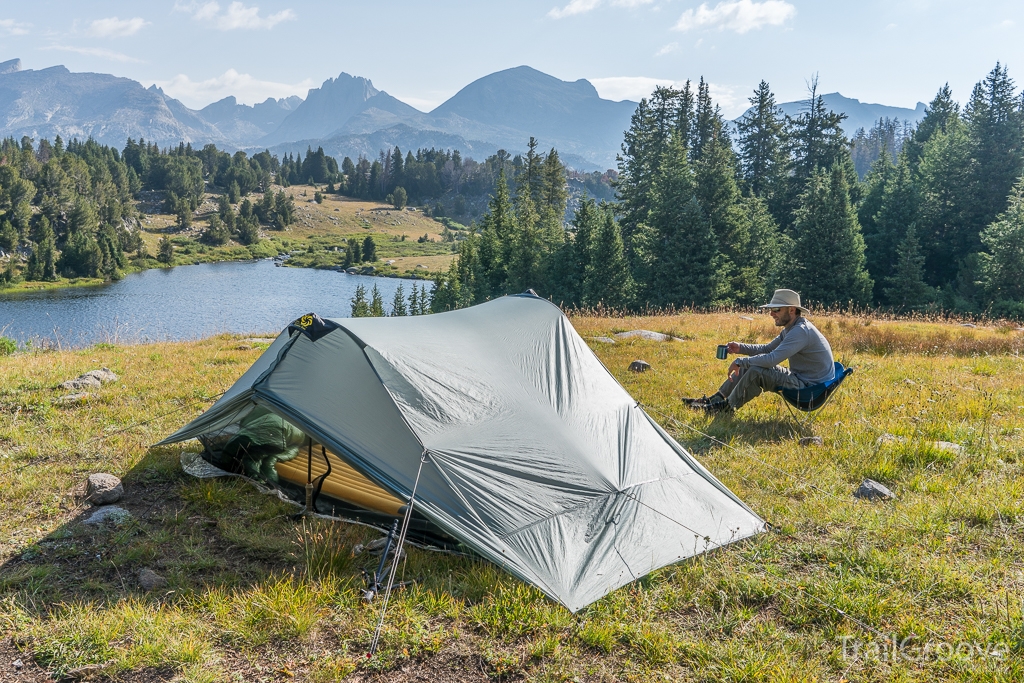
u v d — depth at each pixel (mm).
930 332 16812
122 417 8219
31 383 9484
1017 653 3781
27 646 3939
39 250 156625
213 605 4309
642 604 4414
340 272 188125
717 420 8383
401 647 3963
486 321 7406
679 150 58375
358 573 4809
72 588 4590
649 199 67188
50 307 120125
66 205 187875
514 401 6195
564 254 62438
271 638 4039
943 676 3680
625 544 5117
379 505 5656
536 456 5695
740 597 4539
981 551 5008
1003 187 61750
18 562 4930
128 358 12367
